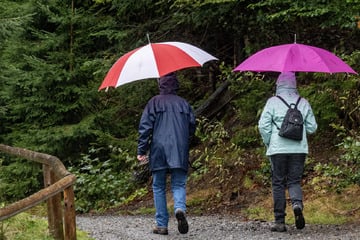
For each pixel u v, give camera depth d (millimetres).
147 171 14234
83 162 14562
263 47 13250
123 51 14703
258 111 12336
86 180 14164
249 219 9820
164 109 7914
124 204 13469
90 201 14086
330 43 12695
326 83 11695
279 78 8078
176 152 7770
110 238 8133
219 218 10172
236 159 12453
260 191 11195
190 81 16719
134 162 14461
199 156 13797
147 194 13680
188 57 7812
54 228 7145
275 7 11484
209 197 11859
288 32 12773
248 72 13273
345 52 12336
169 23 14469
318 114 11719
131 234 8414
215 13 12445
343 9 10289
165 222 8250
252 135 12719
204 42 15602
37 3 14812
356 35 12297
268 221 9367
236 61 14547
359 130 10984
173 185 7961
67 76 14672
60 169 6348
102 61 14062
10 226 8336
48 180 7090
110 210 13305
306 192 10227
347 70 7699
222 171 12312
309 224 8672
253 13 12312
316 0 10430
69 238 6230
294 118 7727
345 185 9891
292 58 7535
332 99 11461
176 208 7762
